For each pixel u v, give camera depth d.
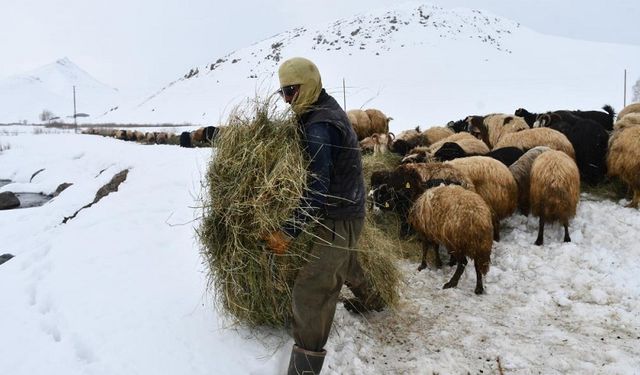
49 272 4.87
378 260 4.30
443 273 5.64
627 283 4.96
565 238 6.20
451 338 4.11
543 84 58.44
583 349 3.87
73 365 3.32
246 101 3.63
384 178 6.52
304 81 3.18
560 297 4.79
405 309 4.60
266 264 3.46
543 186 6.08
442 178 6.23
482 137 10.80
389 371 3.66
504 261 5.77
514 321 4.41
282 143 3.34
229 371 3.27
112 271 4.71
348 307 4.34
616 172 7.24
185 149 13.37
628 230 6.30
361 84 63.38
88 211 7.34
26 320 4.08
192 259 5.00
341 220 3.22
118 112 83.19
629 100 46.22
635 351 3.83
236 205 3.37
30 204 13.91
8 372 3.30
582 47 81.75
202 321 3.82
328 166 3.08
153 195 7.69
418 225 5.56
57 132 38.53
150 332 3.62
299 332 3.23
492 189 6.36
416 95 53.06
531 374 3.60
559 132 8.17
